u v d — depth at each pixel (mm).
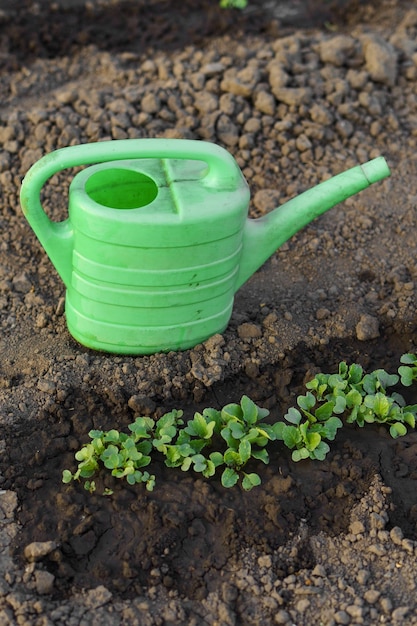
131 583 1960
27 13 2977
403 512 2037
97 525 2008
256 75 2617
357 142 2609
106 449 2064
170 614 1936
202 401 2168
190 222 2043
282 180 2545
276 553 1994
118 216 2035
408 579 1972
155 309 2135
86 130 2555
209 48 2869
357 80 2662
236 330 2252
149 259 2072
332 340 2266
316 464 2086
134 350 2191
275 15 3027
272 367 2215
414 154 2605
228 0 3012
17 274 2359
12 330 2262
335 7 3039
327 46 2701
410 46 2791
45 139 2535
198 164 2129
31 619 1921
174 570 1975
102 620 1927
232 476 2051
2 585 1948
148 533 2000
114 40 2904
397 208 2498
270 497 2033
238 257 2145
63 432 2117
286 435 2084
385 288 2355
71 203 2072
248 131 2582
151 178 2107
